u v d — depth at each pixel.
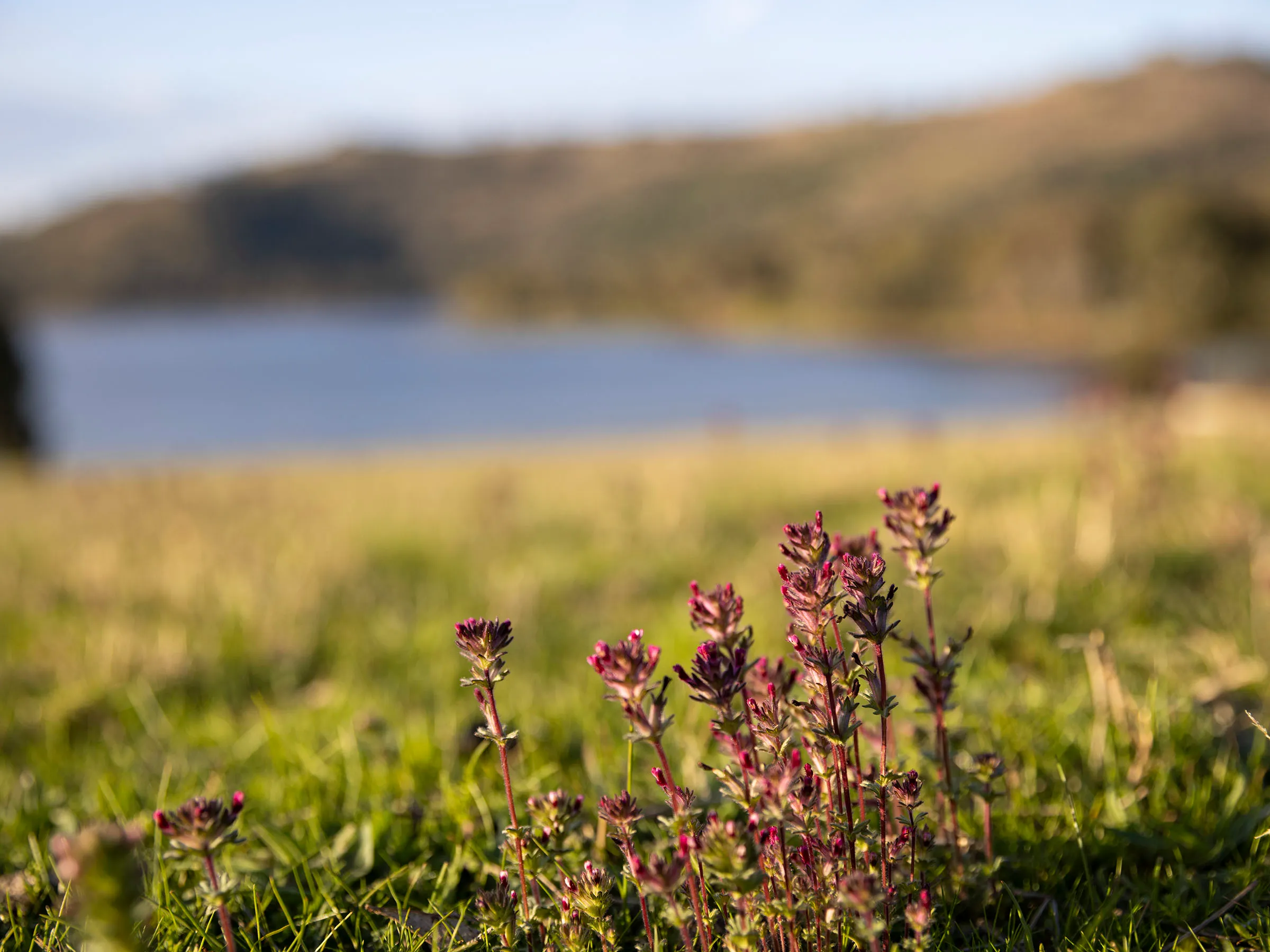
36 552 8.59
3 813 2.87
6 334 34.66
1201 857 2.17
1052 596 4.36
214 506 11.66
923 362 166.38
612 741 3.02
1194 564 4.88
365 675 4.57
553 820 1.76
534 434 90.06
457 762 2.98
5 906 2.14
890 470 11.32
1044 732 2.80
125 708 4.29
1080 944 1.83
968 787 1.92
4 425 34.75
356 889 2.28
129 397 141.25
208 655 4.89
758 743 1.62
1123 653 3.65
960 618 4.22
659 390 132.25
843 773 1.64
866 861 1.69
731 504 9.15
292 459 46.00
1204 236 169.62
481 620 1.67
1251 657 3.35
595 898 1.67
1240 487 7.00
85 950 1.65
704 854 1.43
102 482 18.09
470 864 2.27
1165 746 2.61
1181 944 1.85
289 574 6.58
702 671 1.45
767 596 4.99
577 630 5.01
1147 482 5.96
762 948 1.60
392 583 6.66
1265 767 2.54
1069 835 2.24
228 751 3.53
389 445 78.44
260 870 2.30
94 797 3.01
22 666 5.07
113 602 6.21
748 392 125.31
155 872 2.13
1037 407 95.12
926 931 1.63
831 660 1.55
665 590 5.75
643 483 10.83
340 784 2.88
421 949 1.96
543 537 8.19
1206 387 33.47
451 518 9.69
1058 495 6.79
